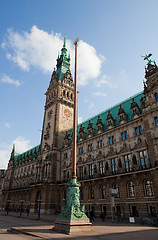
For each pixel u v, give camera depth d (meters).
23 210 76.69
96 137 54.91
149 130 39.12
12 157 115.38
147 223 28.52
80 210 21.66
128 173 40.03
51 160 66.75
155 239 15.12
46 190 62.31
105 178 45.97
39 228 22.80
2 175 120.25
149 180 36.94
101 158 50.34
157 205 33.66
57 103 77.44
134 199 38.34
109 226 25.94
